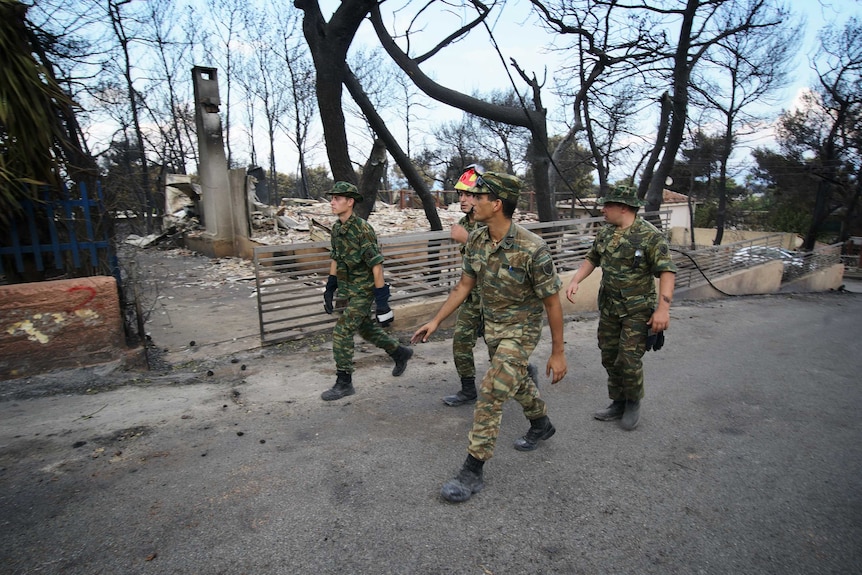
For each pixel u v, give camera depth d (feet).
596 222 29.81
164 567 7.89
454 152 117.70
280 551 8.30
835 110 95.04
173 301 28.30
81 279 15.05
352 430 12.80
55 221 15.14
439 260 23.17
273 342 19.71
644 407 15.29
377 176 24.47
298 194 147.13
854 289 73.87
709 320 30.37
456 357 14.42
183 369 16.92
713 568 8.27
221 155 43.80
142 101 55.21
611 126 46.47
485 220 9.94
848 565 8.45
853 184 98.84
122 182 16.62
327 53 20.84
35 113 13.96
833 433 13.96
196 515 9.16
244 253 43.04
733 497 10.42
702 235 122.83
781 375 19.35
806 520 9.70
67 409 13.32
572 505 9.91
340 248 14.66
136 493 9.79
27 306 14.30
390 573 7.90
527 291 10.07
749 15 43.24
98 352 15.47
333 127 21.93
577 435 13.08
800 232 117.50
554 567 8.18
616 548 8.69
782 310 37.86
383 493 10.03
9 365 14.25
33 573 7.70
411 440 12.36
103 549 8.25
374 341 15.94
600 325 13.73
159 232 52.54
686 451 12.46
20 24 13.99
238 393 14.94
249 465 10.90
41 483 10.03
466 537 8.82
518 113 28.12
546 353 20.75
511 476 10.87
